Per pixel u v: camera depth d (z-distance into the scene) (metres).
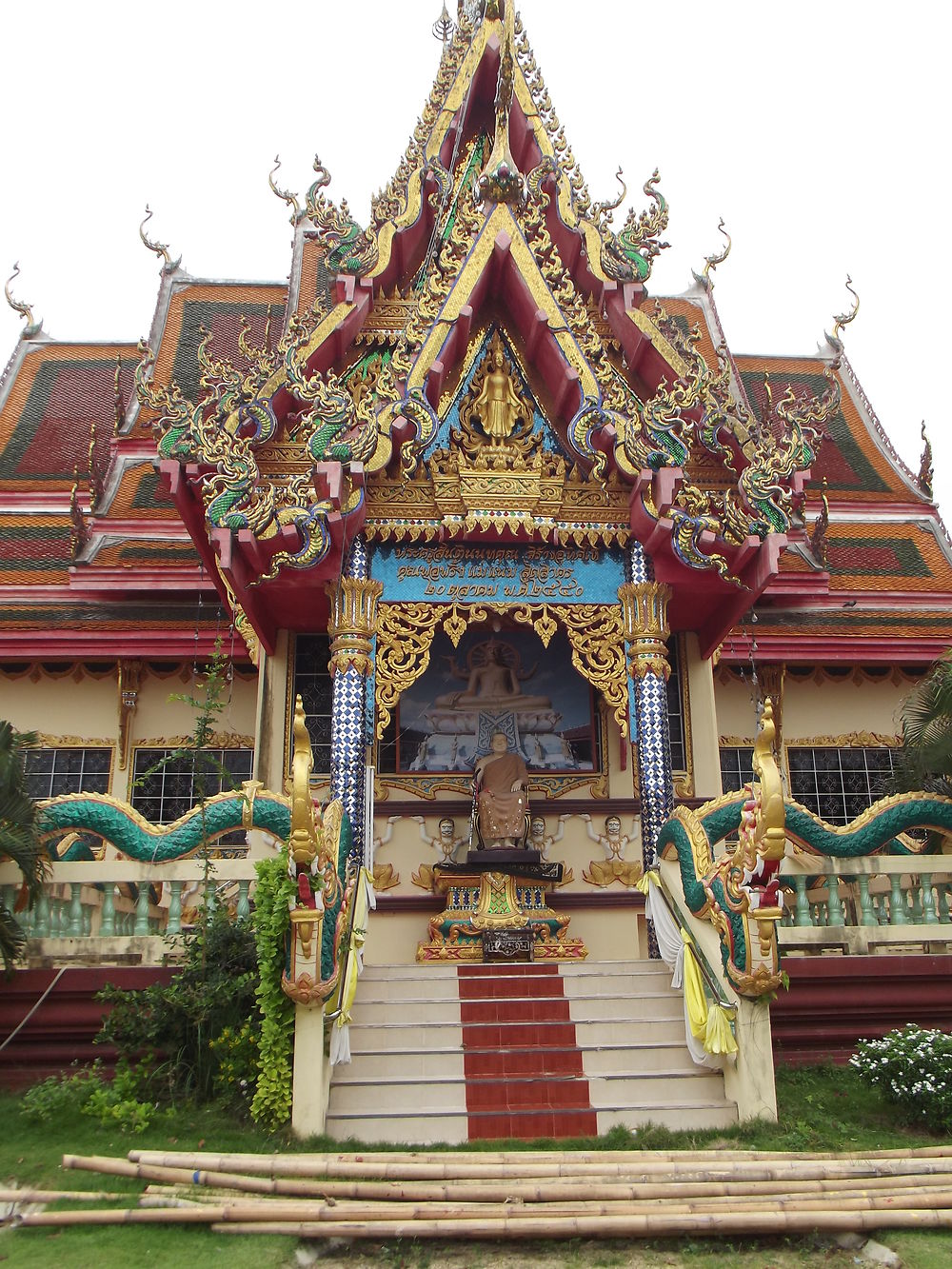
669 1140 9.23
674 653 17.20
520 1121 9.55
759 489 13.99
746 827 9.81
